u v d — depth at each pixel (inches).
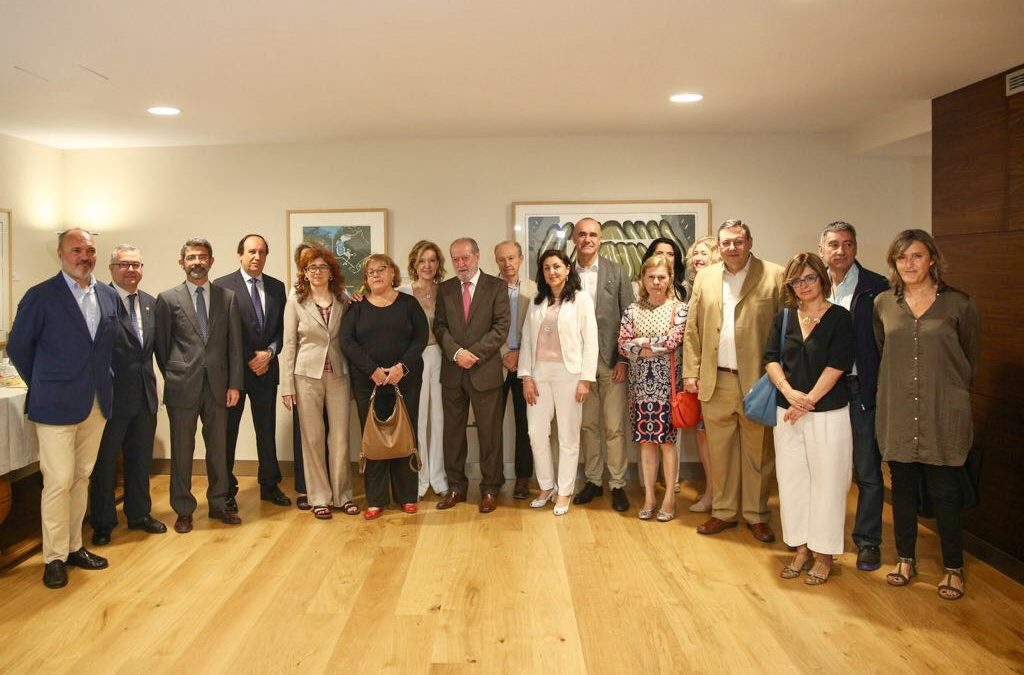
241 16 109.2
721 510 159.3
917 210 207.0
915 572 133.6
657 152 206.7
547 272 166.9
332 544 152.9
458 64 134.6
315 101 161.5
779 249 207.9
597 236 179.0
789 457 132.5
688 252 183.8
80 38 118.4
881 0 106.2
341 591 129.7
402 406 163.3
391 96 157.8
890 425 126.6
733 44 125.4
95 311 137.3
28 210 199.9
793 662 105.1
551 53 129.0
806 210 207.0
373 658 107.1
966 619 117.4
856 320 135.2
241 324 168.7
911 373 124.2
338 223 210.1
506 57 130.9
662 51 128.6
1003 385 139.0
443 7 106.6
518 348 182.5
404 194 209.3
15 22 111.2
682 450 207.5
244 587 131.6
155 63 131.9
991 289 143.8
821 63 137.2
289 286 212.2
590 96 160.6
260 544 153.1
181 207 212.7
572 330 167.3
